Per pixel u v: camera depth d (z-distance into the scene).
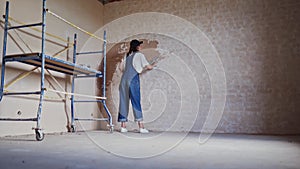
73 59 4.27
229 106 4.21
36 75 3.51
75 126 4.24
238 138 3.09
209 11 4.53
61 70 3.75
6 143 2.29
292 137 3.27
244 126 4.09
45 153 1.72
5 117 3.03
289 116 3.86
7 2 2.97
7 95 2.99
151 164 1.38
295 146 2.24
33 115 3.42
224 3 4.45
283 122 3.88
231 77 4.26
